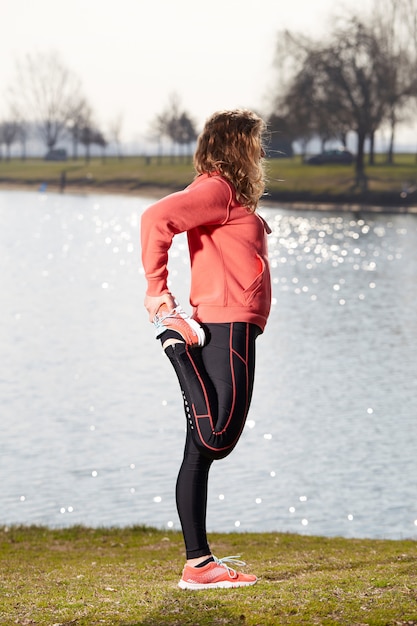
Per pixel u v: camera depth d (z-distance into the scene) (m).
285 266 49.19
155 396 20.56
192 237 4.28
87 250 59.44
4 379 22.64
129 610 4.49
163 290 4.13
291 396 20.30
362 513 12.52
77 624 4.34
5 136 168.25
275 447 16.02
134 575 6.15
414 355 25.45
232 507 12.85
